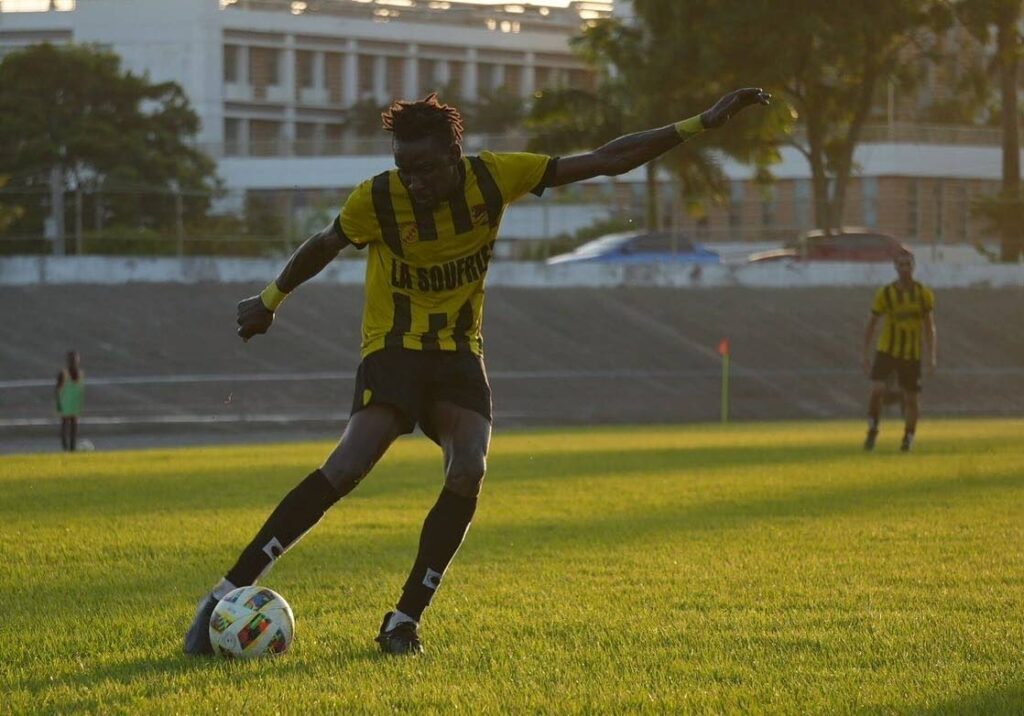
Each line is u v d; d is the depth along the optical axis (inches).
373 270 748.0
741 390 5521.7
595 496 1656.0
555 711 588.4
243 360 5428.2
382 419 733.9
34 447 3924.7
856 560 1091.9
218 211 6171.3
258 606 717.3
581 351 5797.2
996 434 3243.1
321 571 1053.8
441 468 2192.4
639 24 7022.6
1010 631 781.3
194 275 5959.6
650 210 7047.2
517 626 804.0
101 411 4731.8
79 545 1213.1
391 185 722.8
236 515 1471.5
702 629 794.2
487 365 5570.9
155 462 2432.3
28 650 743.1
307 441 4114.2
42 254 5885.8
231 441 4146.2
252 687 636.7
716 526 1341.0
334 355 5565.9
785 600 896.9
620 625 807.1
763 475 1937.7
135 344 5423.2
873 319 2465.6
